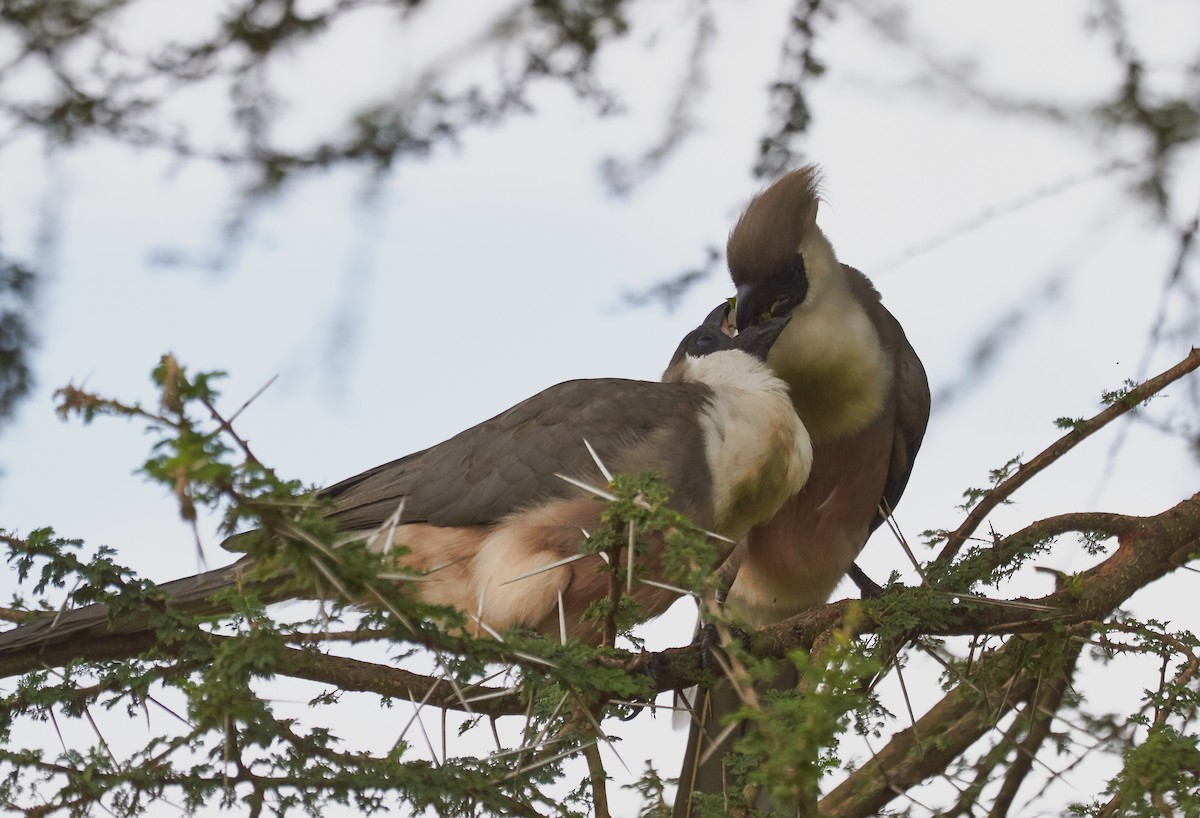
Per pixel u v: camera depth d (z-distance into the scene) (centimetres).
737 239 1275
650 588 999
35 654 844
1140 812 691
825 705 536
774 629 984
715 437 1091
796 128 962
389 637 661
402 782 666
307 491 593
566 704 767
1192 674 829
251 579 653
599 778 746
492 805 684
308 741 691
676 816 805
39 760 681
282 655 655
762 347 1217
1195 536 1018
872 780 854
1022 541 966
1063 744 812
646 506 689
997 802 845
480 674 657
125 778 664
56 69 880
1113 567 986
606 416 1064
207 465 520
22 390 863
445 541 1045
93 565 755
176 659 764
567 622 1016
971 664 931
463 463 1055
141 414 526
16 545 750
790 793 532
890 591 948
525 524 1023
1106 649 882
